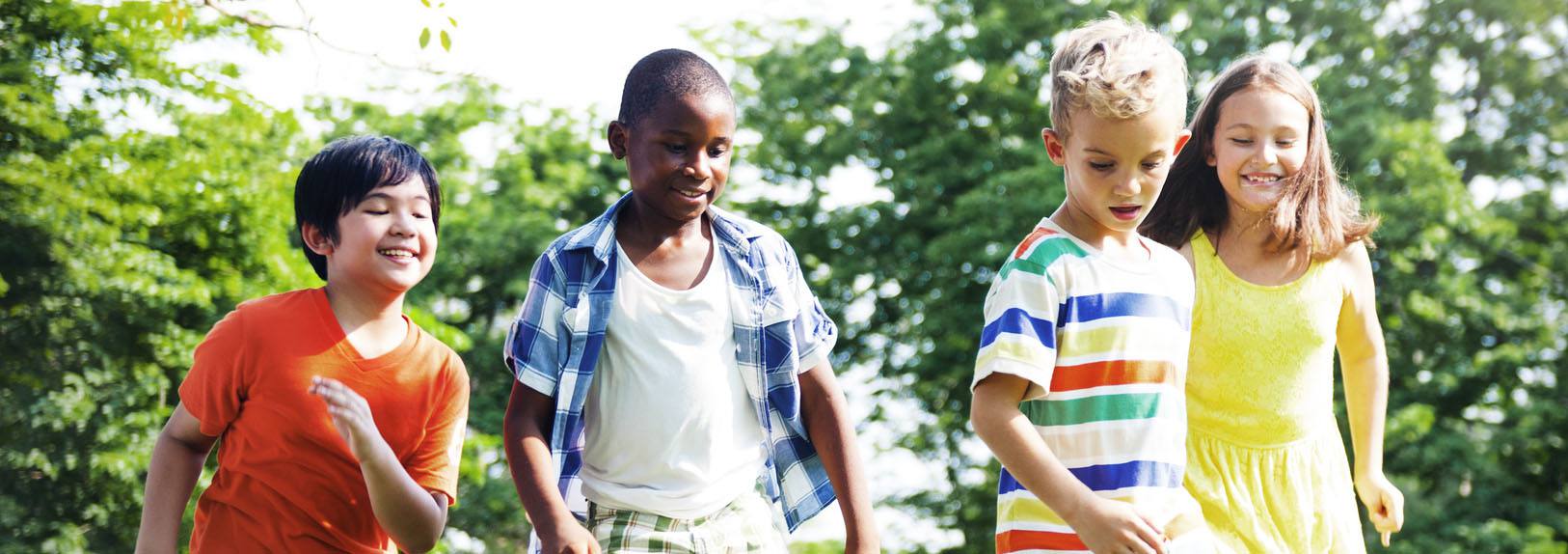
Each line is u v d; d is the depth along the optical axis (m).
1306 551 3.36
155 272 13.12
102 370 13.15
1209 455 3.35
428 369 2.89
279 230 14.97
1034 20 17.25
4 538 12.47
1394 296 15.48
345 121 20.84
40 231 12.70
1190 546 2.89
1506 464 15.73
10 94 12.62
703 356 2.96
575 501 2.98
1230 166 3.33
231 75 13.94
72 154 13.15
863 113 18.33
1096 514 2.73
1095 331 2.89
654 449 2.92
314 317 2.82
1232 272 3.38
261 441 2.76
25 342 12.92
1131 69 2.74
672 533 2.92
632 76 2.92
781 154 18.66
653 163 2.85
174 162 13.85
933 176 17.17
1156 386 2.92
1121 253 2.97
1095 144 2.78
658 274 2.97
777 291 3.07
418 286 20.12
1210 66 16.47
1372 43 16.44
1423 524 14.43
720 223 3.07
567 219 21.61
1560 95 16.75
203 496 2.84
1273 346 3.35
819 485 3.14
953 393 17.66
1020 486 2.97
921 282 17.41
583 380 2.92
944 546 18.19
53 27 13.20
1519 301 15.88
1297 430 3.38
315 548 2.77
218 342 2.79
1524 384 15.87
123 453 12.78
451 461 2.95
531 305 2.96
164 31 13.17
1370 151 14.69
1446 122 16.61
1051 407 2.91
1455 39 16.67
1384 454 14.76
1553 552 13.85
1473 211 14.62
